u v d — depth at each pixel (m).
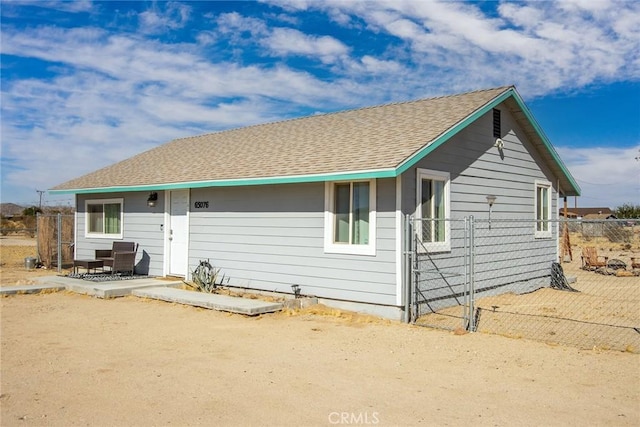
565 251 23.62
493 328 8.89
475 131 11.71
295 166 10.88
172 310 10.38
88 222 17.05
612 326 9.05
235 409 5.03
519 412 4.98
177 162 15.88
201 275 12.20
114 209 16.16
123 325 8.98
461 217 11.15
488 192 12.16
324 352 7.19
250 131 17.52
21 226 46.69
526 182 13.82
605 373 6.23
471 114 11.02
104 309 10.56
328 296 10.34
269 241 11.54
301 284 10.85
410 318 9.27
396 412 4.97
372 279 9.66
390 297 9.39
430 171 10.13
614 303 11.71
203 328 8.72
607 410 5.04
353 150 10.64
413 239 9.44
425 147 9.49
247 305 9.87
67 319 9.54
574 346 7.55
